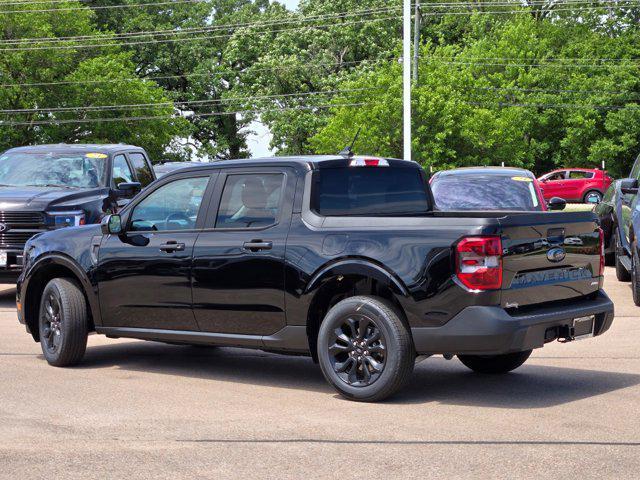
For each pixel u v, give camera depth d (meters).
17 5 63.06
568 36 72.75
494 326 6.55
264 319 7.51
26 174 14.44
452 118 54.84
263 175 7.70
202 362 8.96
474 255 6.61
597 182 50.44
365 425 6.24
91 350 9.70
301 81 69.12
